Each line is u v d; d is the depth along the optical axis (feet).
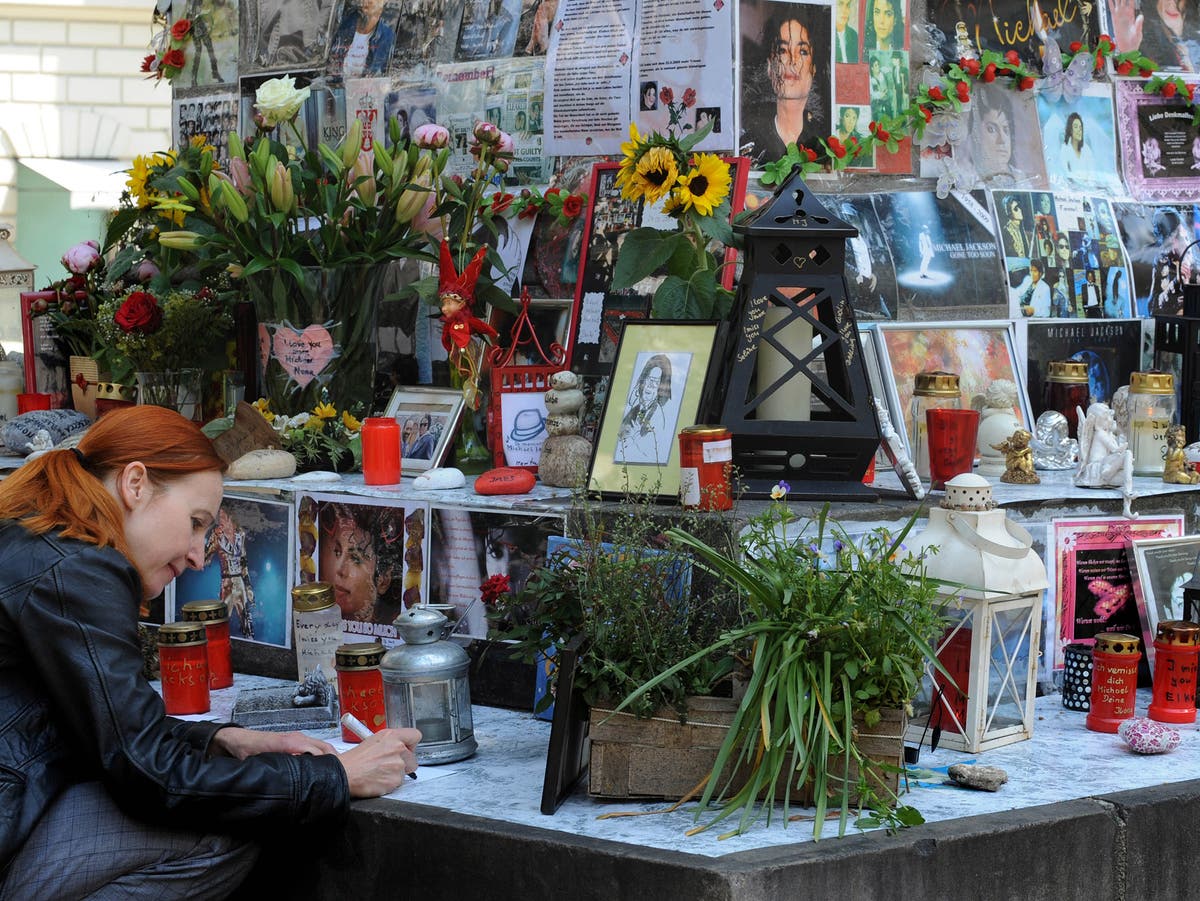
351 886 9.39
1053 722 11.46
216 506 9.44
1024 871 8.87
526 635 10.11
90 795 8.78
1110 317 15.62
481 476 12.49
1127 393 13.52
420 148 14.34
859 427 11.51
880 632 9.02
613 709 9.37
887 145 14.42
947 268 14.65
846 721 8.82
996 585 10.49
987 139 15.16
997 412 13.88
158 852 8.80
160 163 15.56
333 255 14.28
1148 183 16.29
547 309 14.51
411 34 16.17
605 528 11.21
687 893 8.09
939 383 13.21
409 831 9.11
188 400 15.52
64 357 18.08
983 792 9.57
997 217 15.05
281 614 13.25
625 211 13.89
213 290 15.87
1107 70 16.12
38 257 34.96
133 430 9.09
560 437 12.62
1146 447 13.30
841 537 10.39
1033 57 15.46
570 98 14.57
